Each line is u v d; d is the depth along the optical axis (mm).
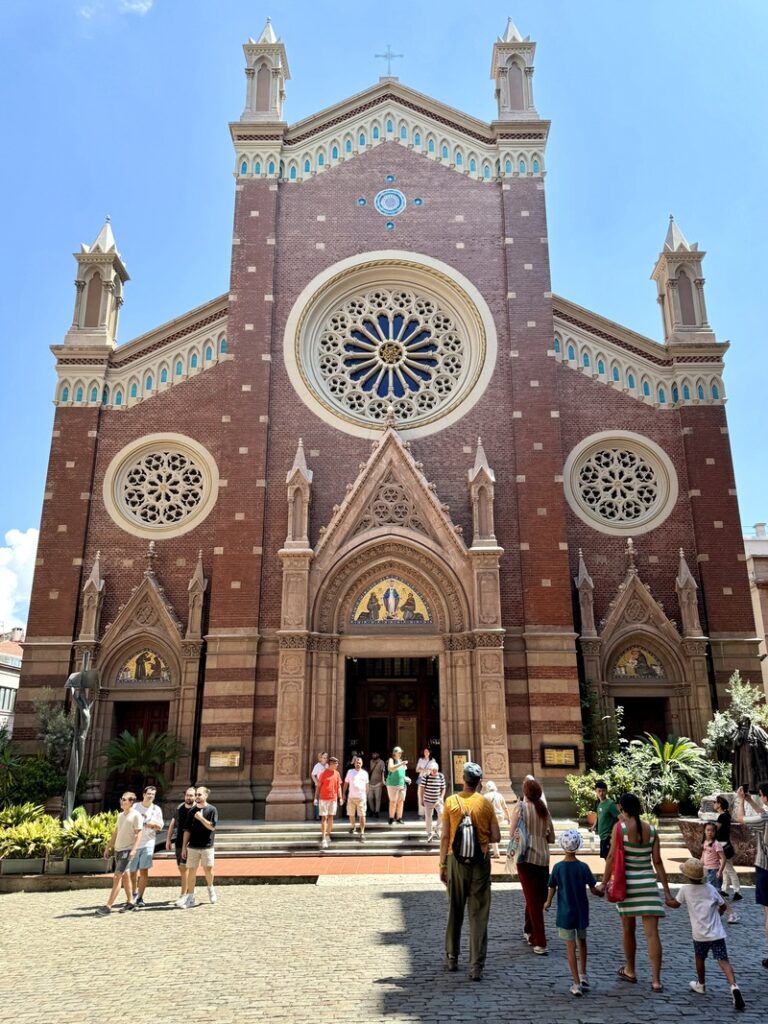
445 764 26219
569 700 26516
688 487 30297
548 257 31297
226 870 19688
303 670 26203
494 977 10367
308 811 24891
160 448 30359
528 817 11945
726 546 29391
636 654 28703
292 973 10672
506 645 27219
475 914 10500
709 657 28453
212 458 30016
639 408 31203
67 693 27406
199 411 30609
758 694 25141
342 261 31625
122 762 25844
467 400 30000
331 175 32688
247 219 31688
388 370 31328
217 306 31594
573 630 27234
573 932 9773
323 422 29688
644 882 10141
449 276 31422
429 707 29641
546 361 30078
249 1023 8695
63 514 29234
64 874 19016
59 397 30531
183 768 26469
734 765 23141
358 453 29469
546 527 28250
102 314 31828
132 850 15719
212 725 26188
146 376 31047
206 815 16125
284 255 31672
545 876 11789
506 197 32125
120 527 29328
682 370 31344
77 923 14398
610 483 30562
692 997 9609
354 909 15234
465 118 33156
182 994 9812
